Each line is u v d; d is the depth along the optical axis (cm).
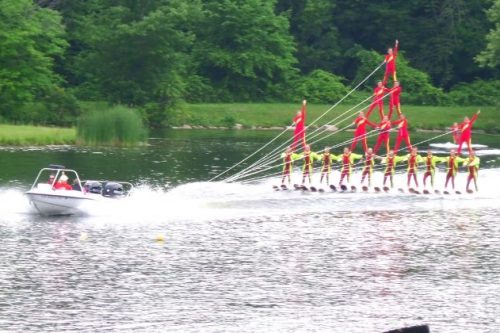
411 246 10619
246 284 8994
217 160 17888
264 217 12106
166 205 12562
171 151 19325
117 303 8375
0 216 11669
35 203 11656
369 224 11812
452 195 14100
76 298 8481
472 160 14388
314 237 10962
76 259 9706
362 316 8200
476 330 7906
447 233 11362
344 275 9381
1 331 7675
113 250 10106
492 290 8962
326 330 7856
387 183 14900
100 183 12412
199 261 9750
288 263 9750
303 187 14000
